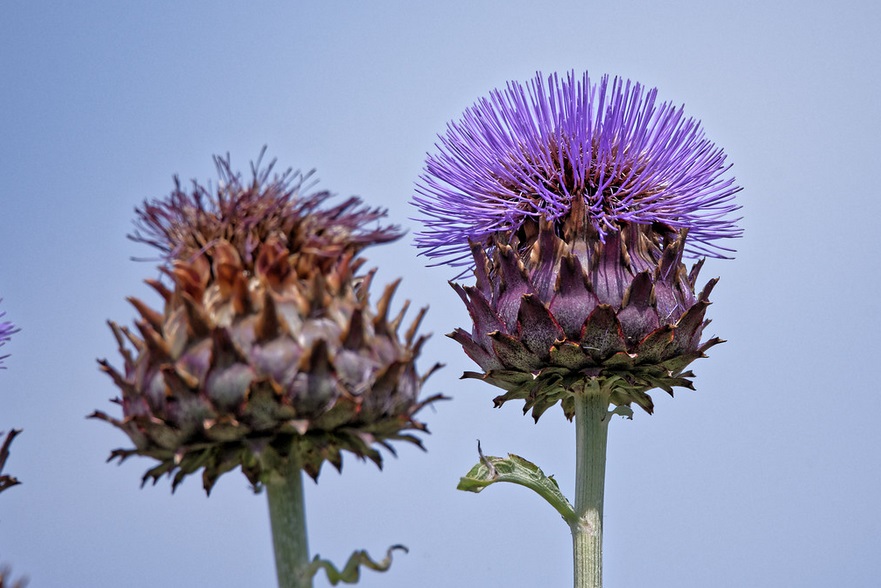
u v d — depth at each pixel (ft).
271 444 2.15
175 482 2.18
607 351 2.50
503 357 2.53
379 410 2.16
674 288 2.55
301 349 2.14
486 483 2.59
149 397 2.15
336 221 2.21
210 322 2.15
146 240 2.20
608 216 2.54
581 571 2.60
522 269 2.53
